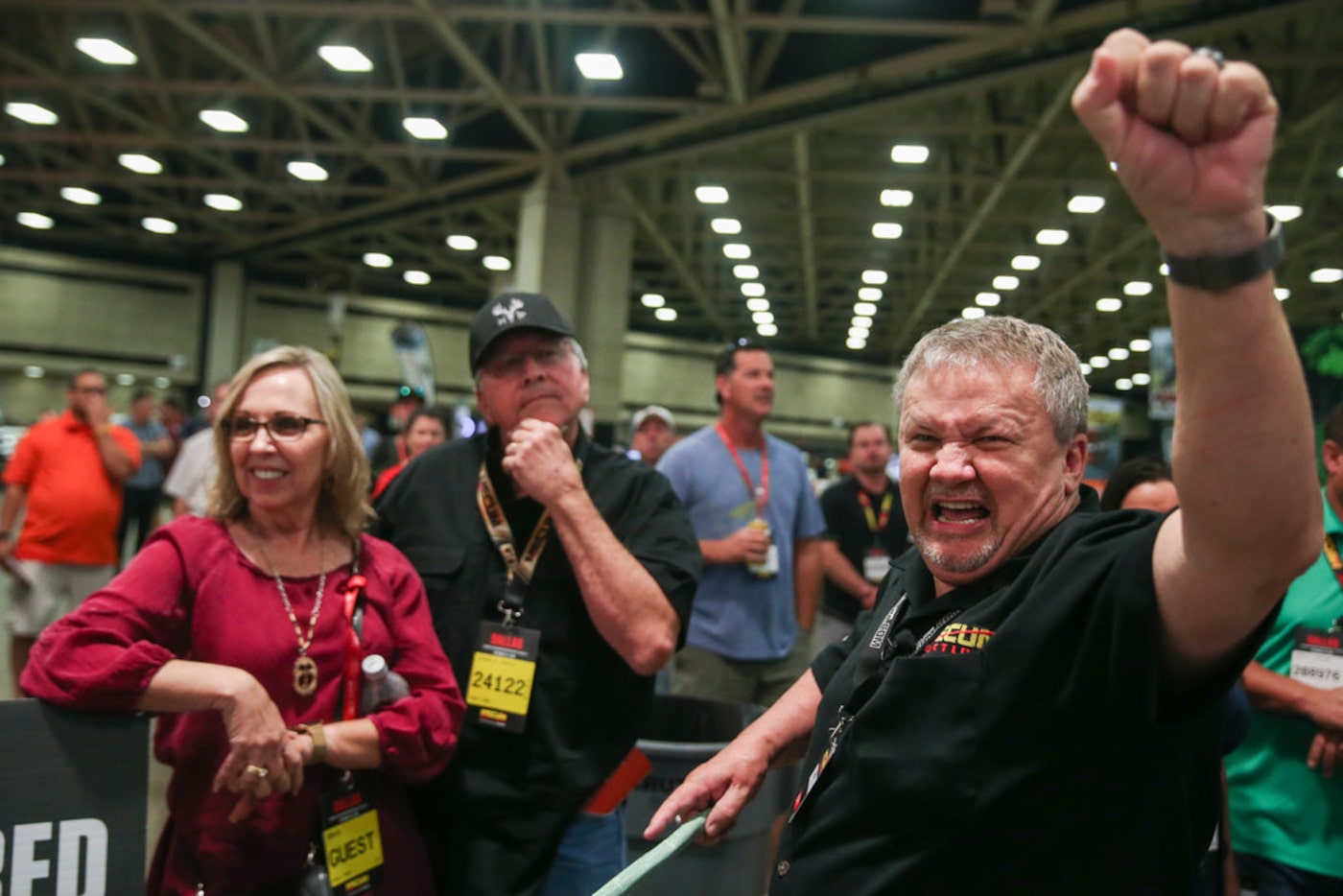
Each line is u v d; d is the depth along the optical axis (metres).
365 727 1.70
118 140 14.73
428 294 27.42
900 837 1.07
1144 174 0.78
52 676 1.57
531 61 12.30
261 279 24.81
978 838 1.03
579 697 1.95
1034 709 1.02
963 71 10.11
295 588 1.79
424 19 10.04
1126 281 20.70
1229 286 0.79
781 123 11.62
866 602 4.54
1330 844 2.29
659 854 1.33
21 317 22.03
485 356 2.04
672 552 2.04
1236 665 0.93
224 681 1.59
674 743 2.53
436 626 2.01
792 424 32.00
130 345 23.14
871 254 20.77
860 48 10.33
